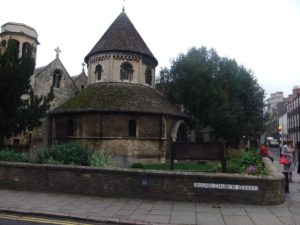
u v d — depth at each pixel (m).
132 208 9.91
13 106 19.94
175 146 12.29
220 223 8.45
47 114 27.36
